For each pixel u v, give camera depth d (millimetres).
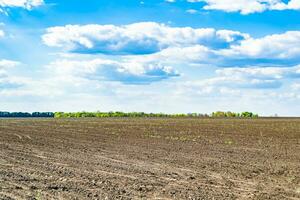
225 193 14500
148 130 51500
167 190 14719
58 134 44562
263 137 40375
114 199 12906
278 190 15453
